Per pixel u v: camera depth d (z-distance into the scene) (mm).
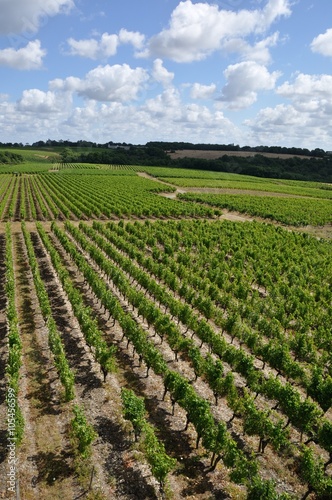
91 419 19688
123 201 88312
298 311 33125
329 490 14953
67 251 47594
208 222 73688
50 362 24531
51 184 122250
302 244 59406
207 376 21750
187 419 18750
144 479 16391
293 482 16656
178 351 25672
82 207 77438
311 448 17344
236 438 19031
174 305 31109
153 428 18797
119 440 18406
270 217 80750
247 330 27953
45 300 29734
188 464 17297
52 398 21125
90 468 16656
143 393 22031
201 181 142625
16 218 69812
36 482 15938
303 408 18891
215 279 40281
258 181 158375
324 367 26469
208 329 26891
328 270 44594
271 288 37625
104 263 40438
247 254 51438
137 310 33781
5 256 46281
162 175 155500
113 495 15602
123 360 25453
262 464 17516
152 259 47906
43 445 17781
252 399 20016
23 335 27750
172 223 69438
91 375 23531
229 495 15852
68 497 15383
